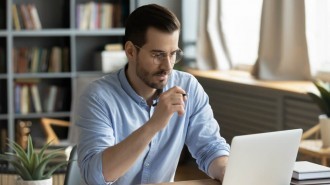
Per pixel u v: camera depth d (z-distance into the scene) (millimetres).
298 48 5395
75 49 6914
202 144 2588
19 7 6539
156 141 2500
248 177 2215
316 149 3742
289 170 2324
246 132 5844
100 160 2213
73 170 2693
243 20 6625
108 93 2438
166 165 2549
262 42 5598
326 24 5480
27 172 2547
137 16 2312
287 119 5148
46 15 6797
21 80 6605
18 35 6445
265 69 5605
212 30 6613
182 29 6965
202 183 2369
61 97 6742
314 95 3877
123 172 2225
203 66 6711
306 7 5281
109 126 2391
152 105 2498
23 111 6605
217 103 6289
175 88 2207
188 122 2609
